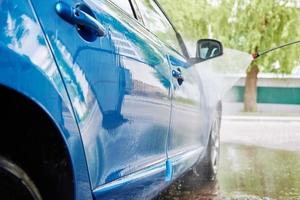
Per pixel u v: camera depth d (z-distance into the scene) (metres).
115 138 1.63
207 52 3.34
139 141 1.90
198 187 3.59
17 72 1.16
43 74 1.23
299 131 8.78
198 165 3.78
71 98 1.33
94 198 1.47
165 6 13.69
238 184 3.73
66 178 1.34
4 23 1.16
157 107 2.13
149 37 2.28
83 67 1.42
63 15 1.38
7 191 1.22
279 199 3.23
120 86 1.68
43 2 1.32
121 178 1.71
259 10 14.47
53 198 1.34
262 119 12.74
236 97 17.45
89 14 1.54
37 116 1.25
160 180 2.25
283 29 14.74
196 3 14.34
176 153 2.58
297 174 4.20
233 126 10.24
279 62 15.28
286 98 18.94
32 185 1.27
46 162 1.33
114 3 1.98
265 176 4.09
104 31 1.62
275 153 5.59
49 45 1.28
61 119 1.28
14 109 1.24
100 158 1.50
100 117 1.50
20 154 1.31
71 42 1.39
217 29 14.62
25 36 1.21
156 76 2.13
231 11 14.65
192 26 14.13
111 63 1.62
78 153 1.35
